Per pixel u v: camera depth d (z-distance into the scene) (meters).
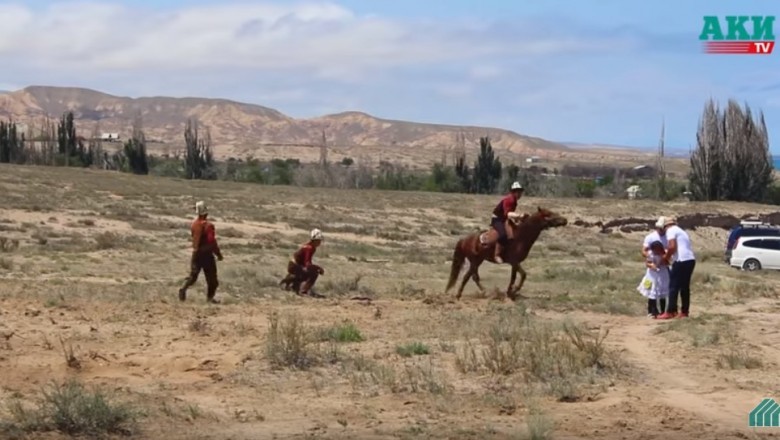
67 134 121.12
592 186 100.75
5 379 11.95
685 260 18.44
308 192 78.38
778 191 87.75
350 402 11.34
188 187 74.00
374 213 65.00
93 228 45.12
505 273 34.00
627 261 43.59
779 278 35.97
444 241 54.47
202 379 12.43
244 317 17.91
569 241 57.31
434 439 9.67
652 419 10.60
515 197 22.17
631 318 19.20
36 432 9.47
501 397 11.57
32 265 28.31
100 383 11.92
